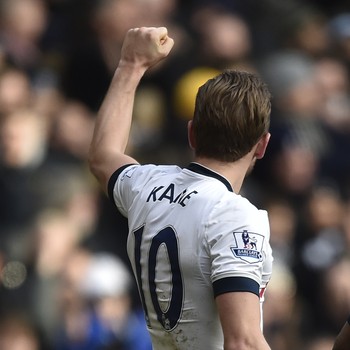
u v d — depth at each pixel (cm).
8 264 1627
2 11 2098
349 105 2202
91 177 1867
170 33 2189
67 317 1625
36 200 1714
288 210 1972
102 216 1825
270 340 1775
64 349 1606
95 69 2091
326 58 2389
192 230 817
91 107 2086
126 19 2123
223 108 833
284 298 1833
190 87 2064
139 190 870
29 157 1806
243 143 838
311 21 2408
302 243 1952
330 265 1919
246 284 786
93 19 2128
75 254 1686
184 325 823
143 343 1680
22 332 1572
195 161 853
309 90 2128
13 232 1669
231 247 796
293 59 2208
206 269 809
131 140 1894
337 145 2116
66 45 2166
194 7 2352
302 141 2052
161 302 833
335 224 1995
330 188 2067
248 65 2197
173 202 839
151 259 838
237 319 775
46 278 1633
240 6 2412
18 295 1605
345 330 863
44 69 2089
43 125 1888
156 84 2105
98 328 1630
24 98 1895
